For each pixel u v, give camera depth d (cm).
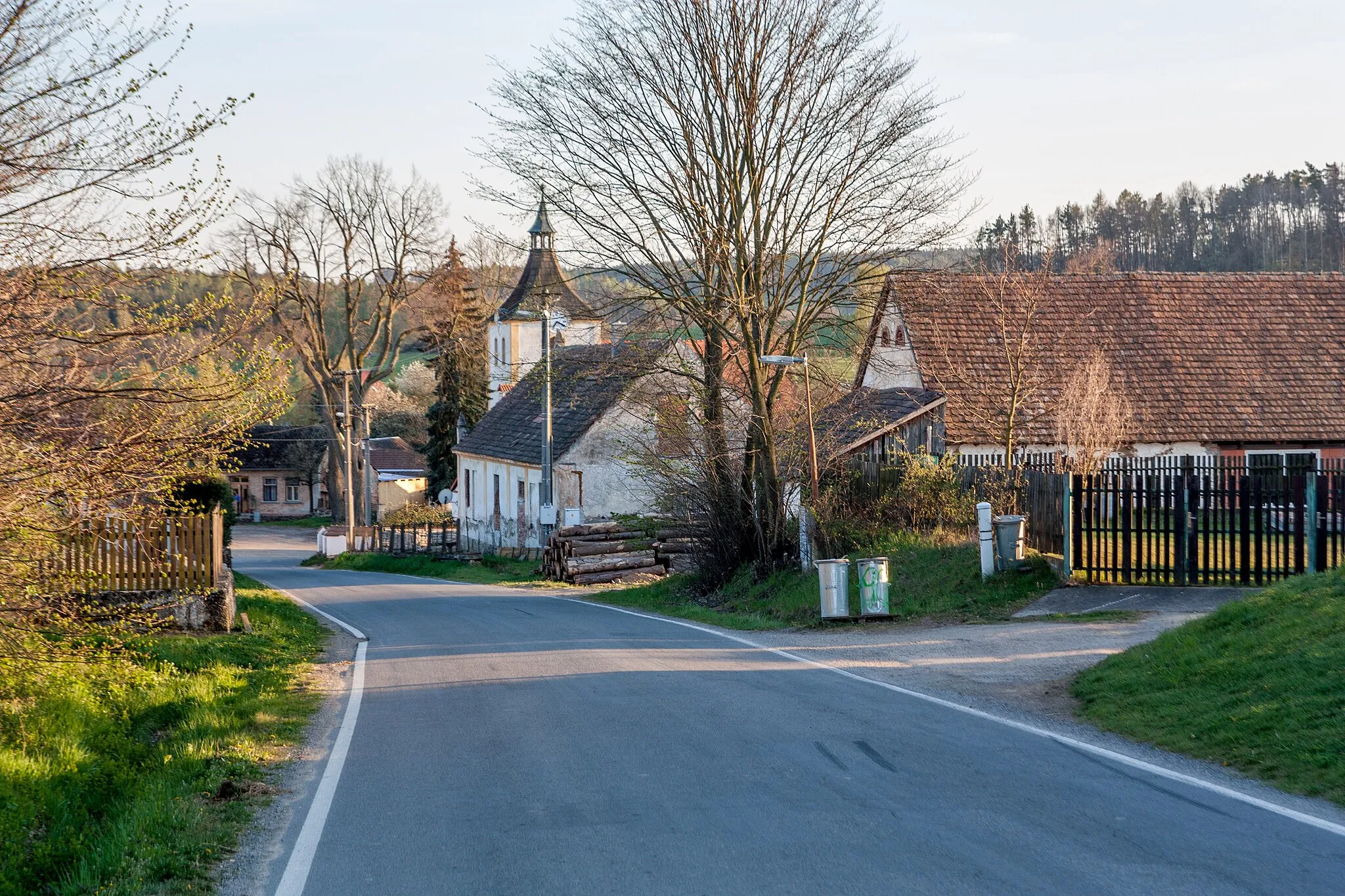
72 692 1108
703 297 2391
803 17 2286
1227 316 3316
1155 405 3039
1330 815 684
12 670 974
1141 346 3206
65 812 801
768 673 1315
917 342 3094
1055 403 2994
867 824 680
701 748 910
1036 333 3083
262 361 1045
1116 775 797
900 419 2861
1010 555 1862
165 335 961
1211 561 1844
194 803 796
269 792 845
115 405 995
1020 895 550
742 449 2505
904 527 2238
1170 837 642
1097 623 1545
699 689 1209
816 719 1020
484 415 6312
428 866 641
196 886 624
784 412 2503
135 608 1234
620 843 663
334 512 6925
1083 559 1819
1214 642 1131
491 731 1024
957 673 1277
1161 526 2164
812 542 2317
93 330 923
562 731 1005
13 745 948
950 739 923
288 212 5769
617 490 4209
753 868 606
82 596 1162
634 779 818
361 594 3097
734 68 2275
